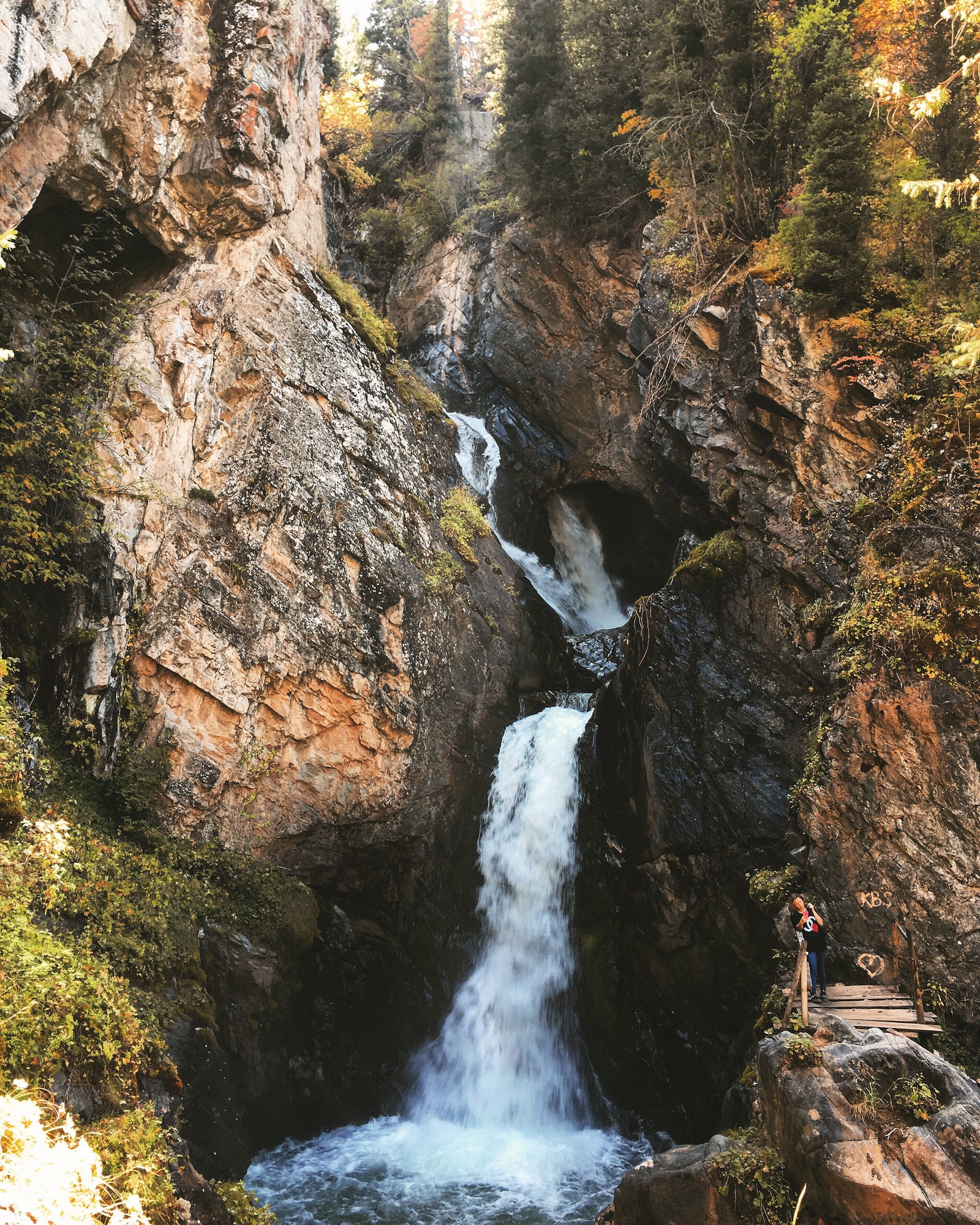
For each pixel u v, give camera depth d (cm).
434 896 1727
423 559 1870
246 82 1591
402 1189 1295
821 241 1620
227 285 1616
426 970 1684
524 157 2556
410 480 1945
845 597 1494
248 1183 1250
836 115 1622
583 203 2517
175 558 1416
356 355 1928
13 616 1223
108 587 1295
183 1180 836
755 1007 1416
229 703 1430
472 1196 1287
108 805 1284
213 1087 1160
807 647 1534
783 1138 858
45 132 1253
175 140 1498
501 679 1964
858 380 1580
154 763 1334
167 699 1384
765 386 1669
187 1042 1137
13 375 1299
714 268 1934
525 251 2662
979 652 1254
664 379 1953
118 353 1423
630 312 2419
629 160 2286
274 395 1628
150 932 1156
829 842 1301
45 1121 650
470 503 2161
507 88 2641
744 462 1731
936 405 1466
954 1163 768
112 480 1351
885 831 1256
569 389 2559
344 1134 1438
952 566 1314
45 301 1381
